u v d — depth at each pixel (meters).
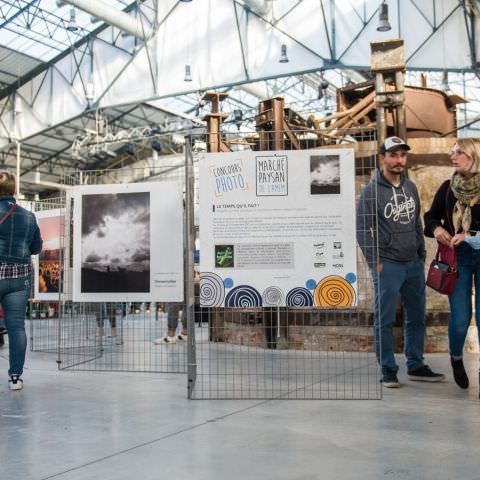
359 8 16.91
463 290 4.36
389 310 4.59
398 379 4.97
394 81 6.81
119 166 32.41
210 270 4.34
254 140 9.20
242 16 18.89
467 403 3.96
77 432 3.25
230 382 4.92
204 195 4.38
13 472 2.55
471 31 15.91
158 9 20.59
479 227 4.21
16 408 3.93
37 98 24.73
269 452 2.81
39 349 8.08
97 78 22.56
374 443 2.95
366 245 4.66
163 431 3.25
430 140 7.21
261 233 4.32
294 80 25.80
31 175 32.75
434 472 2.49
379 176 4.73
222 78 19.41
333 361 6.11
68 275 6.19
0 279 4.68
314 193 4.29
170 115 29.39
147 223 5.34
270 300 4.29
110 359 6.74
